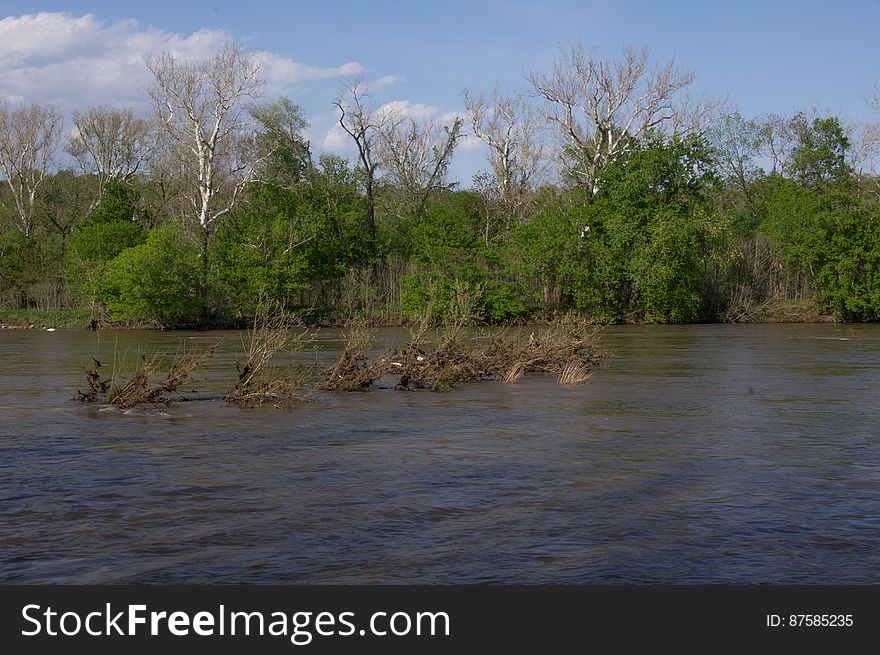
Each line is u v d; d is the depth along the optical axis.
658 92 62.34
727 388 22.70
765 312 64.25
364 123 67.94
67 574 8.32
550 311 62.06
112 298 55.44
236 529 9.58
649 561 8.58
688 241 59.41
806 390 22.22
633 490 11.26
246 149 61.88
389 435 15.51
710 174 62.03
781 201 66.06
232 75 59.06
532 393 21.75
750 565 8.49
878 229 62.22
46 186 78.25
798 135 85.94
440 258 60.00
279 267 58.38
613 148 63.81
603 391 22.14
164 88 58.56
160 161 70.81
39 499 10.88
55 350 37.38
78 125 76.50
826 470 12.46
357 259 65.56
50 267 62.62
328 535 9.37
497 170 71.94
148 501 10.77
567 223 61.62
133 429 16.16
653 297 60.09
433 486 11.51
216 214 60.88
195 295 56.78
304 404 19.66
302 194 65.06
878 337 45.53
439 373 23.11
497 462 13.06
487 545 9.02
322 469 12.59
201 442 14.80
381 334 49.59
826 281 63.47
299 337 25.98
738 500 10.73
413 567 8.45
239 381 19.81
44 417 17.64
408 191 75.69
